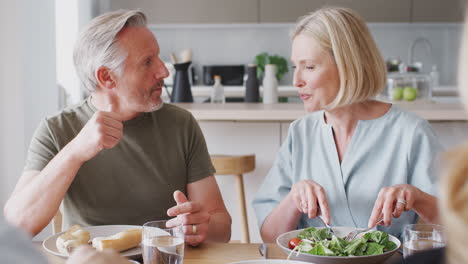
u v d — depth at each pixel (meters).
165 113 1.63
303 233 1.21
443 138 2.55
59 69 4.23
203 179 1.62
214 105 2.83
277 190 1.60
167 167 1.58
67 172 1.33
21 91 2.84
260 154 2.66
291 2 5.11
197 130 1.65
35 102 3.14
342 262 1.03
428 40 5.35
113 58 1.47
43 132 1.53
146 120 1.59
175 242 0.98
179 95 3.15
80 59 1.51
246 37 5.43
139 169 1.55
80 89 4.27
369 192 1.50
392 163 1.51
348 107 1.53
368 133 1.53
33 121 3.11
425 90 3.07
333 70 1.48
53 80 3.42
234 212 2.63
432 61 5.37
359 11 5.09
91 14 4.79
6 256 0.46
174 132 1.61
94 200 1.53
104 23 1.49
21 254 0.46
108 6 5.15
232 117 2.52
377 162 1.52
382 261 1.07
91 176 1.53
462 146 0.42
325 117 1.61
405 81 3.05
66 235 1.17
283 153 1.64
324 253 1.07
